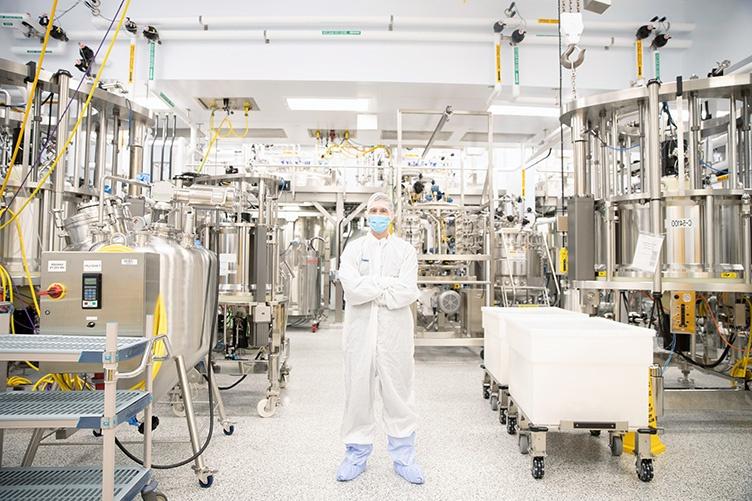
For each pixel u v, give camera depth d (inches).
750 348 102.8
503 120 194.5
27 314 98.5
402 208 172.7
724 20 151.9
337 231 241.8
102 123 124.8
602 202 109.7
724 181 129.4
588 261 107.0
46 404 52.9
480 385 128.6
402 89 164.1
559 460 77.2
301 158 242.5
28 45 158.1
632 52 161.8
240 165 212.7
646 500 64.3
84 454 78.5
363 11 159.6
